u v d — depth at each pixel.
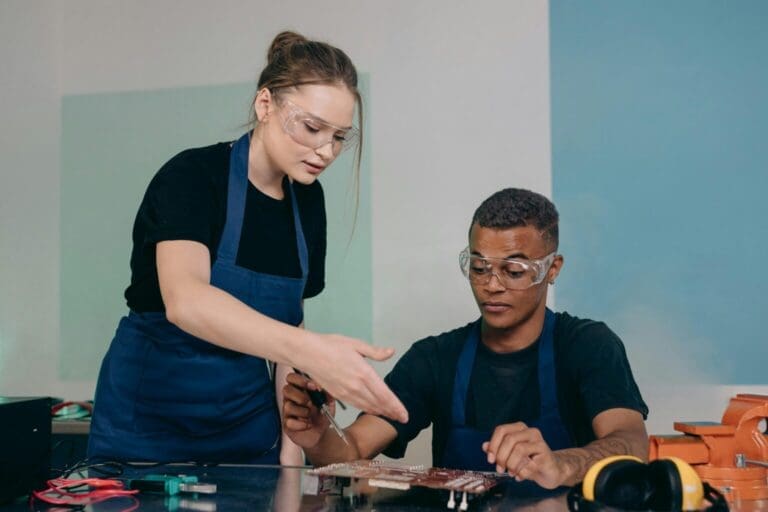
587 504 1.07
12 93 3.83
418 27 3.53
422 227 3.49
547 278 2.07
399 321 3.50
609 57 3.38
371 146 3.54
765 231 3.28
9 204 3.83
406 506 1.27
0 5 3.84
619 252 3.35
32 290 3.80
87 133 3.78
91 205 3.77
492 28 3.47
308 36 3.61
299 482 1.49
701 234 3.31
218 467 1.69
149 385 1.80
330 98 1.60
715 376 3.29
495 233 1.98
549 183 3.41
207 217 1.68
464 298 3.45
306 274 1.93
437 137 3.49
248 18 3.67
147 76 3.75
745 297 3.28
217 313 1.31
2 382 3.80
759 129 3.30
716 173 3.31
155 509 1.24
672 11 3.35
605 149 3.37
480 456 2.07
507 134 3.44
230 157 1.80
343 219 3.56
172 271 1.50
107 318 3.73
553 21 3.43
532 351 2.11
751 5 3.31
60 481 1.42
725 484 1.46
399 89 3.53
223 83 3.68
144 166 3.74
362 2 3.57
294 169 1.67
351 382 1.24
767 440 1.54
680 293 3.31
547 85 3.42
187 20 3.72
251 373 1.87
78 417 3.06
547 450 1.39
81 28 3.81
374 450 1.99
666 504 1.05
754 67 3.31
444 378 2.17
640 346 3.32
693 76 3.34
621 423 1.82
